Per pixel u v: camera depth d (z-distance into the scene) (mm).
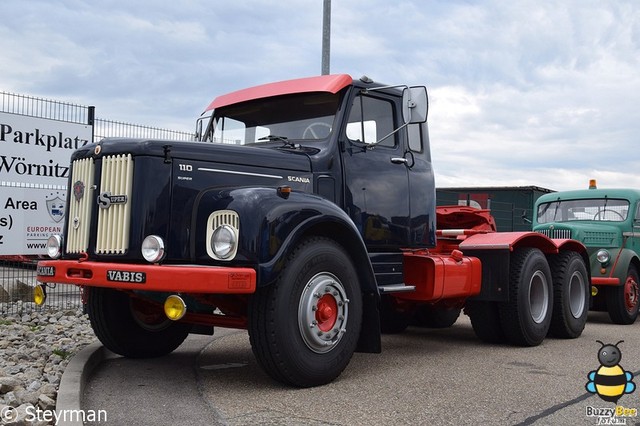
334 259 4824
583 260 7988
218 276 4246
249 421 3916
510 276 6887
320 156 5398
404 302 6727
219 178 4902
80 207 4969
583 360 6074
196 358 5910
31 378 4910
